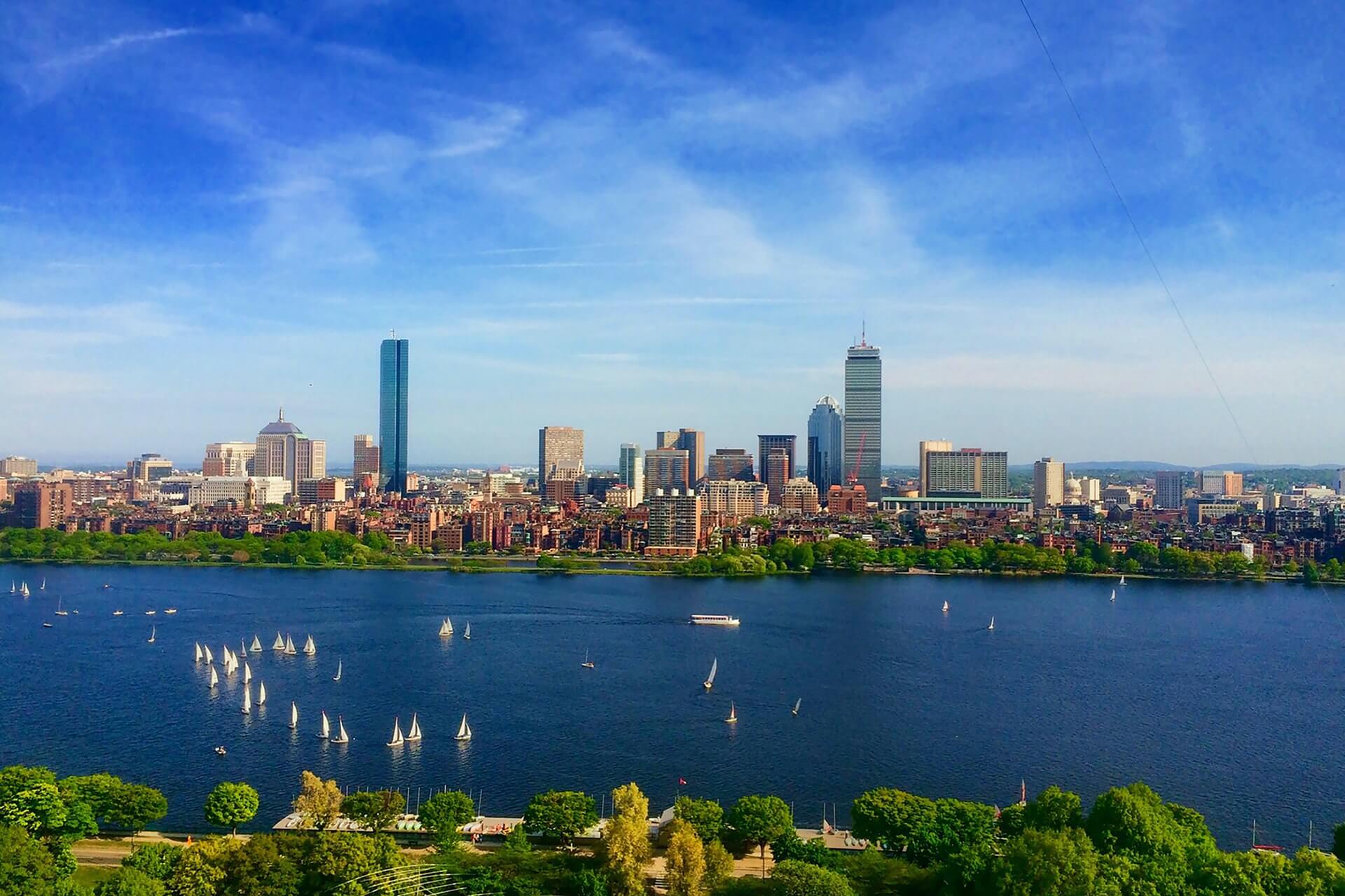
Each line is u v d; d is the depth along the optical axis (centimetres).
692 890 19962
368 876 19475
